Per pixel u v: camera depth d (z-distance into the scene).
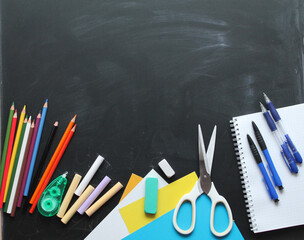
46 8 0.79
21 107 0.77
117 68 0.77
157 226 0.74
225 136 0.75
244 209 0.73
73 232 0.75
